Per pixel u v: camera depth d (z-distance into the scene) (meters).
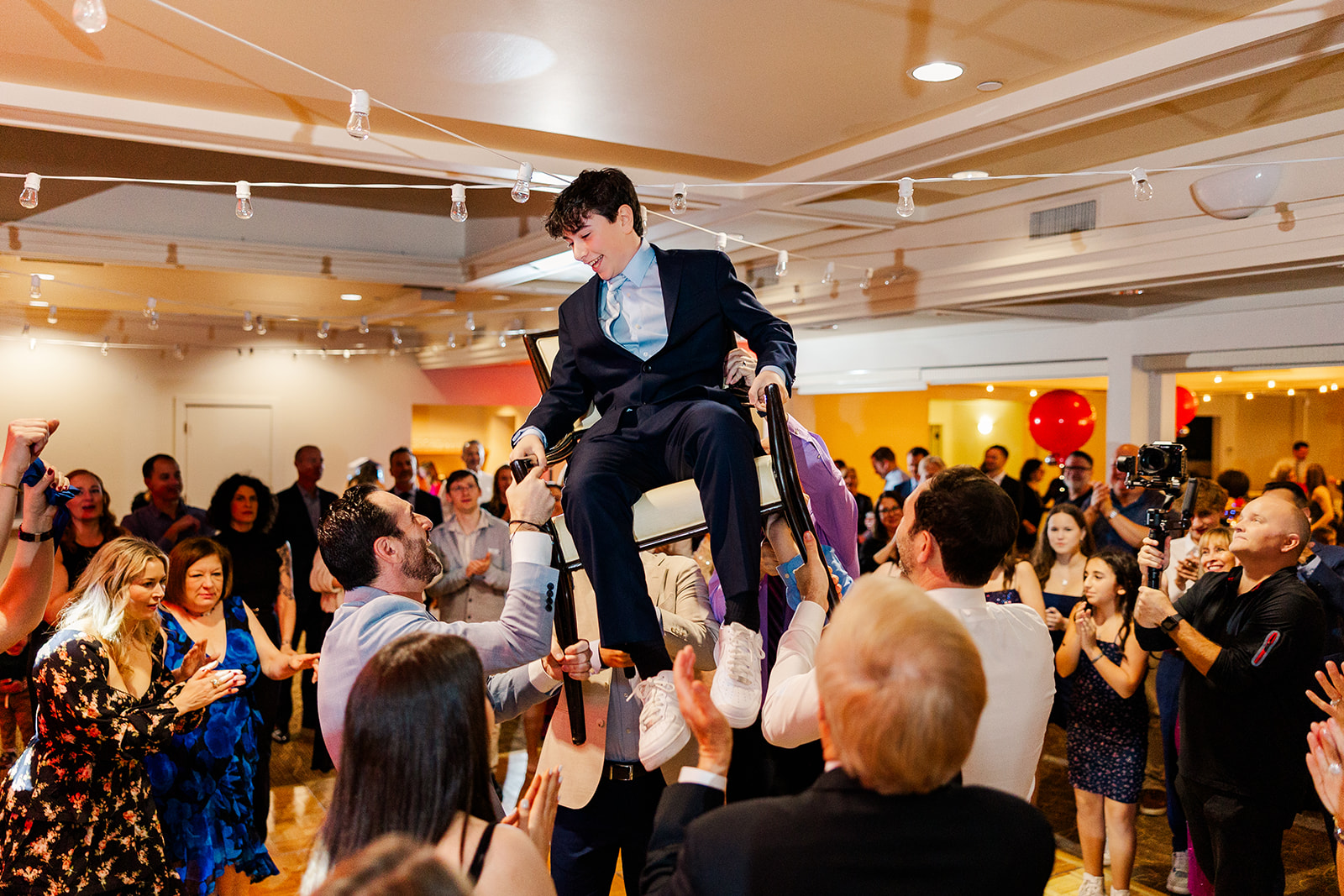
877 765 1.11
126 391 10.31
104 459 10.20
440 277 6.61
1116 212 4.62
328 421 11.42
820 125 3.81
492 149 4.16
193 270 6.21
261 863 2.99
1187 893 3.59
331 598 4.56
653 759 1.71
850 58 3.08
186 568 2.95
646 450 1.92
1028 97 3.34
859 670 1.14
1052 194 4.85
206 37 2.90
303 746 5.52
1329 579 3.46
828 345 8.74
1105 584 3.43
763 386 1.83
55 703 2.39
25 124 3.49
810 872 1.08
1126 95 3.18
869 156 4.00
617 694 2.44
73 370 10.04
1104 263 4.64
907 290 5.62
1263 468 14.25
